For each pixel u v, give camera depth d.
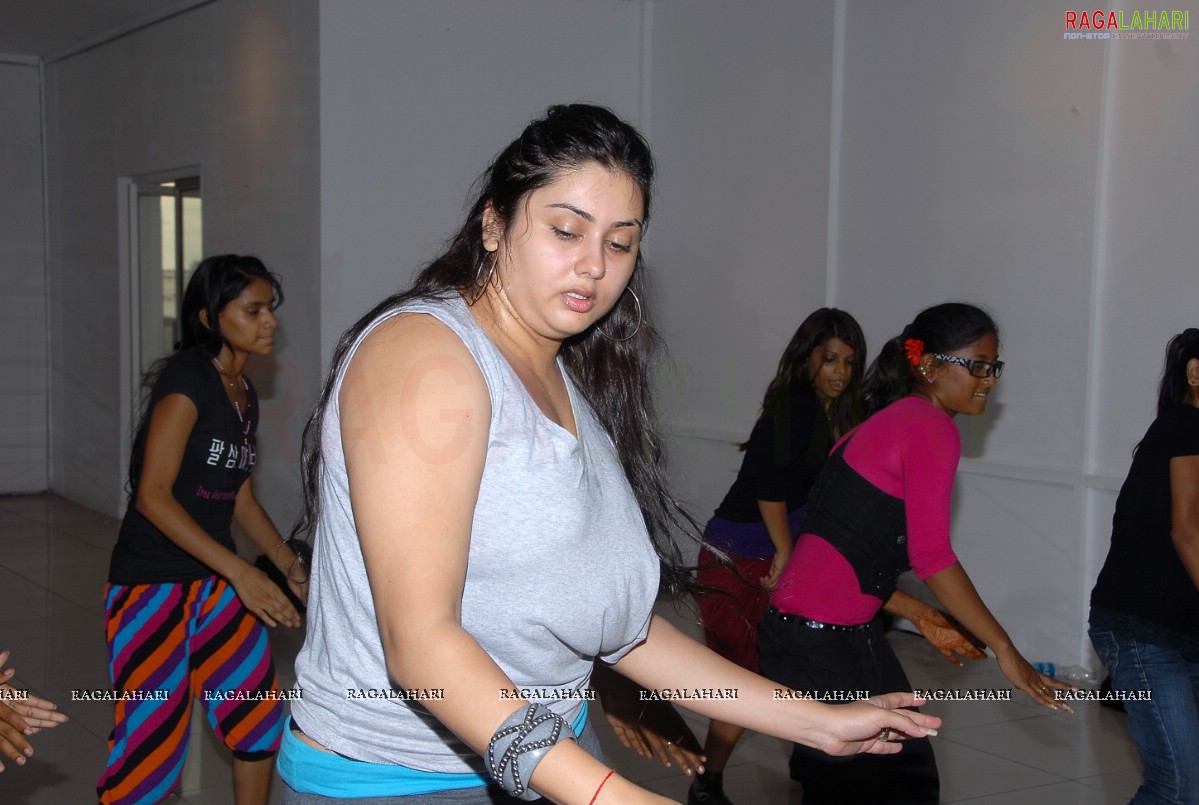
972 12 5.14
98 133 8.42
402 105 6.30
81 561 7.01
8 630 5.44
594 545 1.34
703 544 1.72
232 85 6.85
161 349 8.37
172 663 2.76
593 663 1.56
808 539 2.70
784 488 3.61
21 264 9.21
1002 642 2.50
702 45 6.70
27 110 9.16
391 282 6.30
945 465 2.54
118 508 8.35
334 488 1.27
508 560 1.26
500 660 1.31
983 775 3.77
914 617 2.71
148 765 2.74
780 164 6.18
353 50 6.13
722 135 6.57
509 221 1.29
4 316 9.17
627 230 1.29
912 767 2.65
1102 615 2.77
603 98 7.06
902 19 5.48
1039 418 4.95
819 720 1.56
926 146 5.39
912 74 5.45
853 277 5.79
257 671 2.85
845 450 2.70
